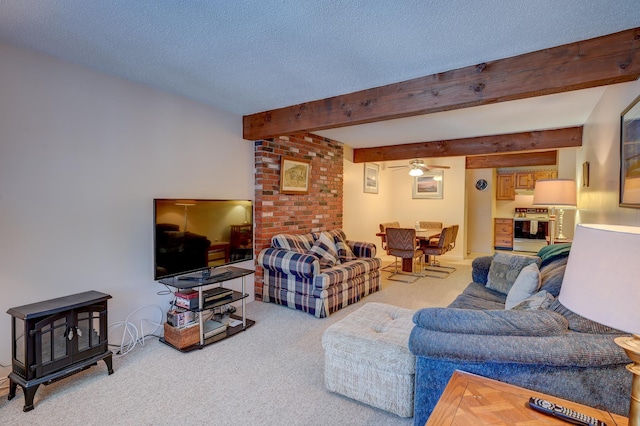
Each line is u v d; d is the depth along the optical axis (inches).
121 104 108.3
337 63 94.1
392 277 216.1
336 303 146.0
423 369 63.5
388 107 111.1
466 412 46.5
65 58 93.4
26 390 76.3
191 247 114.7
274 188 165.8
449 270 238.1
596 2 64.7
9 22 74.0
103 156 104.3
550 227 248.5
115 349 107.0
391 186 309.4
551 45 83.4
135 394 83.4
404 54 88.3
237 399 81.5
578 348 52.4
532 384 54.6
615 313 34.2
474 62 93.4
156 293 120.3
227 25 74.2
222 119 143.1
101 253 104.6
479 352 56.7
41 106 90.9
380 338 79.6
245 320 129.0
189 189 130.3
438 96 101.2
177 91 120.3
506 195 335.0
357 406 79.0
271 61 93.2
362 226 258.7
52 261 93.8
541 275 101.7
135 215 113.1
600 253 36.4
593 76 80.0
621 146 90.5
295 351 107.4
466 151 200.2
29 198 89.3
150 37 80.4
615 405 50.4
